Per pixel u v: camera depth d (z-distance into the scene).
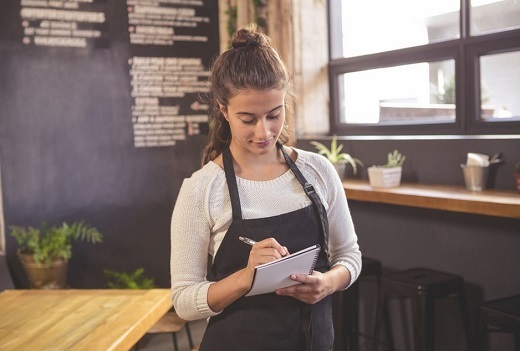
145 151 4.75
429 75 3.75
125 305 2.30
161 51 4.74
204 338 1.57
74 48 4.48
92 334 1.99
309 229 1.53
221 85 1.42
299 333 1.51
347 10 4.37
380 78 4.12
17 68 4.35
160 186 4.82
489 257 3.10
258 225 1.49
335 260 1.64
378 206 3.72
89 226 4.61
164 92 4.77
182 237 1.51
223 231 1.51
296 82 4.44
